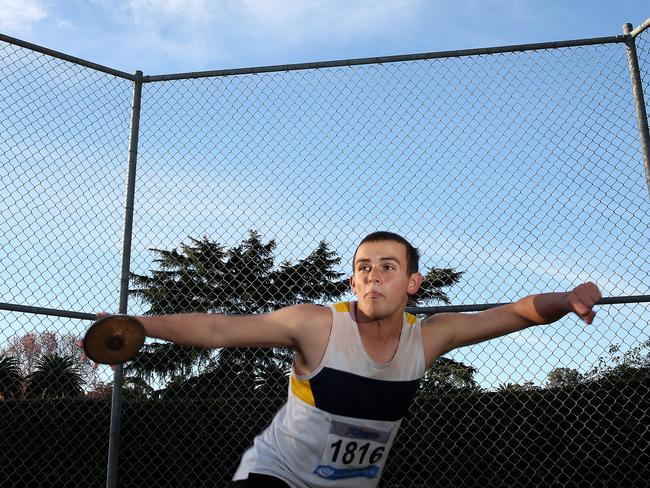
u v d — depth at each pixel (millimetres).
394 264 1951
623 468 5918
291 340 1935
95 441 5938
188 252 5117
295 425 1979
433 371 5535
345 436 1973
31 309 4047
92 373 5582
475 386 5535
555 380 5051
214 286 5199
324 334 1943
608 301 4082
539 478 6125
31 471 5508
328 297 5070
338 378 1919
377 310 1903
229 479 5672
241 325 1866
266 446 2059
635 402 5449
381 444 2039
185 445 5684
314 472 2012
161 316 1804
